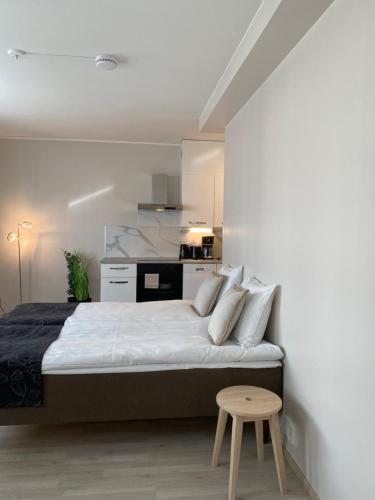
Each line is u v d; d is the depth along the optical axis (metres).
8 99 3.73
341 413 1.77
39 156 5.50
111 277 5.12
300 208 2.22
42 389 2.28
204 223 5.43
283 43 2.26
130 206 5.69
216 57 2.76
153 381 2.36
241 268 3.43
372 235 1.53
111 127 4.80
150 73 3.06
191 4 2.11
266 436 2.56
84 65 2.91
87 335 2.76
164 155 5.73
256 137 3.07
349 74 1.70
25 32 2.43
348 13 1.71
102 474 2.19
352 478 1.67
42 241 5.57
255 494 2.06
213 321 2.70
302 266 2.19
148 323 3.12
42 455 2.37
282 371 2.47
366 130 1.57
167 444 2.51
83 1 2.09
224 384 2.41
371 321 1.54
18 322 3.22
